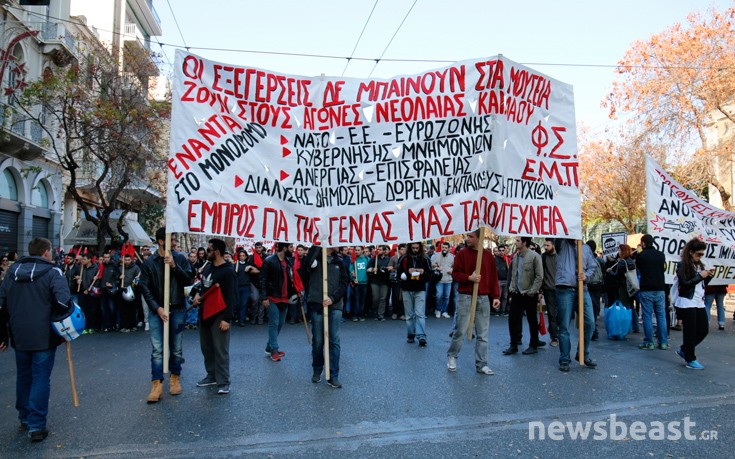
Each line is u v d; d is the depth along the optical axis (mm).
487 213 6859
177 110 6156
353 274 13172
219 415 5289
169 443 4555
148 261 5949
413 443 4523
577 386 6316
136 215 31562
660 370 7160
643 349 8766
